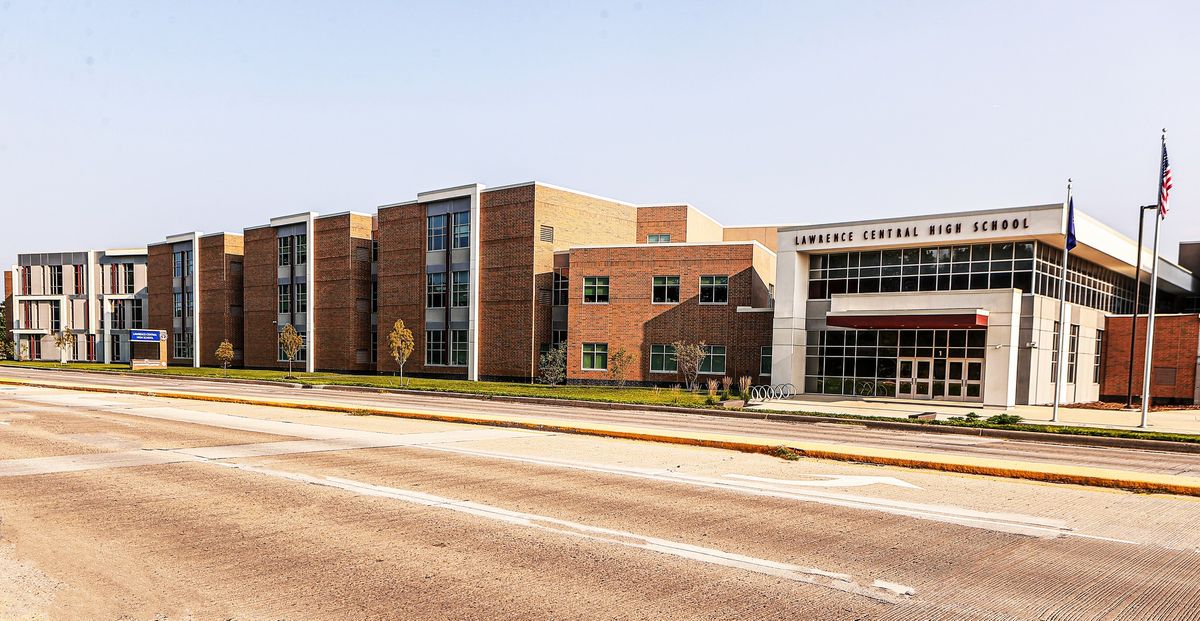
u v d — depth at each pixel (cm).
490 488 970
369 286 5391
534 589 578
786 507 873
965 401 3050
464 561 649
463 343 4575
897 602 557
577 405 2791
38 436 1477
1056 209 2828
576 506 867
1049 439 1830
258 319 5956
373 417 2012
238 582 590
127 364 7244
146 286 7650
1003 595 575
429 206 4781
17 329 8175
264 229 5906
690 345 3738
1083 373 3497
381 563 642
